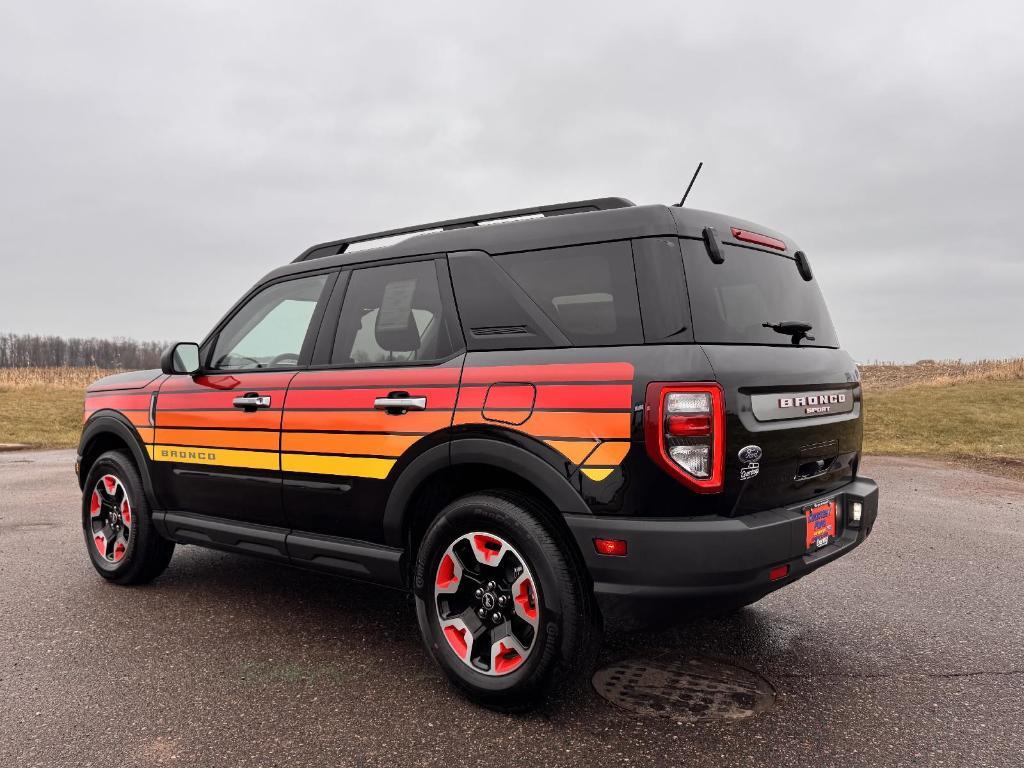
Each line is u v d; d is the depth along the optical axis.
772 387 2.64
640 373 2.45
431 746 2.45
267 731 2.56
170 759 2.36
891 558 5.14
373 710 2.72
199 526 3.85
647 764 2.34
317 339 3.49
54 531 5.86
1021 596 4.23
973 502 7.55
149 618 3.74
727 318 2.67
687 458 2.39
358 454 3.14
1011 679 3.03
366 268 3.42
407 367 3.08
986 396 21.19
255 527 3.63
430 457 2.88
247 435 3.60
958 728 2.59
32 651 3.29
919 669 3.13
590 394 2.52
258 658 3.22
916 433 14.86
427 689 2.91
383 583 3.16
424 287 3.16
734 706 2.76
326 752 2.41
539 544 2.57
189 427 3.88
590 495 2.48
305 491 3.36
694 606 2.42
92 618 3.74
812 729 2.58
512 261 2.92
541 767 2.31
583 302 2.70
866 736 2.53
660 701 2.80
